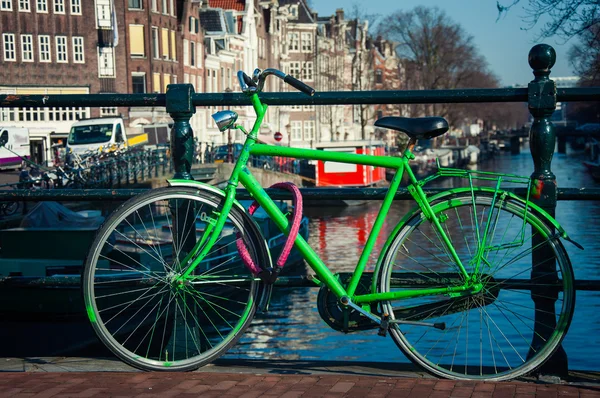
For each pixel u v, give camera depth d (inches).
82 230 633.6
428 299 153.6
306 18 3501.5
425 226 153.2
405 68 3531.0
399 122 153.7
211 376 151.6
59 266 627.5
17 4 2128.4
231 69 2992.1
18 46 2135.8
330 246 1191.6
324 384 145.8
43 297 557.0
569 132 3634.4
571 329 449.1
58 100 170.4
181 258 160.2
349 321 153.9
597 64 731.4
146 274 157.9
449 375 151.1
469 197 151.6
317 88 3233.3
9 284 166.7
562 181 2415.1
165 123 2166.6
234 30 3038.9
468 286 151.6
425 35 3395.7
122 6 2257.6
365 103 164.6
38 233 637.9
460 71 3459.6
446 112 3553.2
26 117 2116.1
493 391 141.3
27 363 166.6
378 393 140.1
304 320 633.0
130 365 152.7
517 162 4062.5
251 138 156.3
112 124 1552.7
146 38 2310.5
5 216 896.9
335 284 152.6
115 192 168.6
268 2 3361.2
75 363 166.6
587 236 932.0
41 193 169.8
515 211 151.2
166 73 2425.0
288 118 3203.7
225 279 155.5
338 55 3599.9
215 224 153.4
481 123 6422.2
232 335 154.7
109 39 2237.9
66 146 1535.4
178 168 167.3
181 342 158.2
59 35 2181.3
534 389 142.6
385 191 157.3
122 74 2266.2
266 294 154.3
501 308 154.1
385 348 547.8
